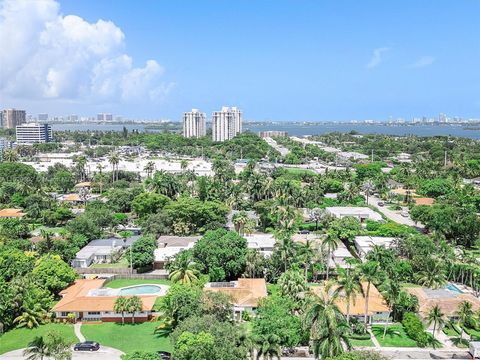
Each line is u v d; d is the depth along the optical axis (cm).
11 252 11825
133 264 12950
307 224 17700
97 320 10025
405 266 12181
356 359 6612
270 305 8619
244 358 6975
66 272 11262
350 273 9312
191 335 7156
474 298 10425
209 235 12431
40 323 9862
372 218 18062
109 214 17300
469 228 15438
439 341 9131
